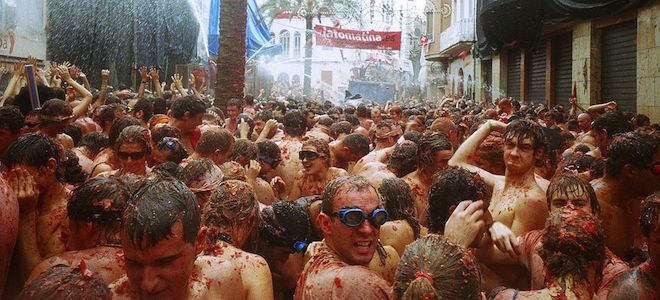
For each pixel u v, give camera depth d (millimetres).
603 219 3746
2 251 2609
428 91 46844
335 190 2582
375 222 2531
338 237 2559
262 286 2756
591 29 16953
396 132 6852
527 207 3570
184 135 6301
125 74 21797
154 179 2242
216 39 30266
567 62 19734
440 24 39031
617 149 3760
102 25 21156
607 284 2801
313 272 2527
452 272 1996
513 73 25531
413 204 3676
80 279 1744
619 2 13812
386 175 4883
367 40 37312
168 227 2041
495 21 20781
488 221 2943
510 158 3701
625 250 3791
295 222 3463
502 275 3215
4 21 17328
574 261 2330
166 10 22672
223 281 2527
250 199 3049
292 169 6277
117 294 2299
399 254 3465
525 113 12914
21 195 2936
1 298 2662
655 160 3664
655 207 2555
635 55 15039
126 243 2070
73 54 20984
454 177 3076
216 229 2904
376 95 38031
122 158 4418
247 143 5199
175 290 2115
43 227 3125
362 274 2365
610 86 16484
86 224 2625
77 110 7148
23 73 8586
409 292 1911
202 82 25750
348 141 6465
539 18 18125
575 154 5402
